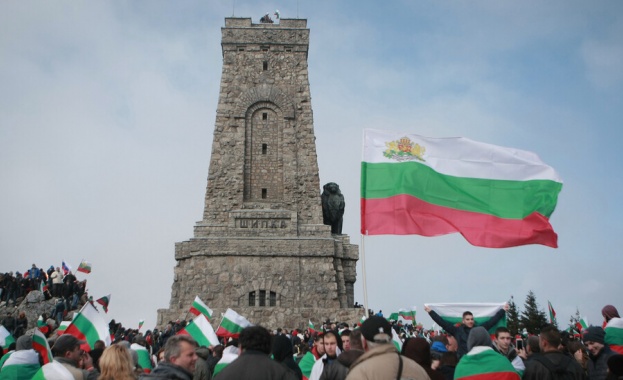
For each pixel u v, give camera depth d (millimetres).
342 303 56906
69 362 12336
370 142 18375
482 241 17797
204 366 15945
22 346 14086
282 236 58094
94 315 17000
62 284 46906
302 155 61438
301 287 56094
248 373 10031
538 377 11938
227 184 60125
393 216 17625
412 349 11477
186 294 55688
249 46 64625
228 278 56031
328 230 58812
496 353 11906
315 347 17656
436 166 18312
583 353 17594
